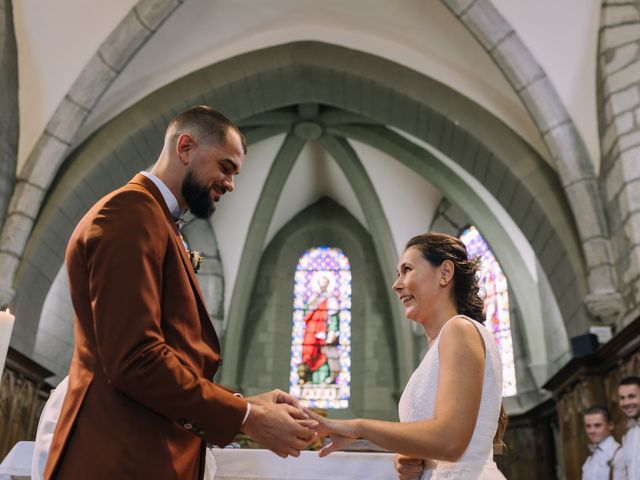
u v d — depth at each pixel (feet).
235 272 39.81
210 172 5.49
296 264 43.21
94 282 4.44
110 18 22.53
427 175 34.53
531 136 24.39
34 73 22.68
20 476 7.82
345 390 39.55
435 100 25.81
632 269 18.62
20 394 22.02
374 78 26.66
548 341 30.55
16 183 22.44
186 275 5.04
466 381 4.90
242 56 27.35
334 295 42.11
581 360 20.07
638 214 18.52
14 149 22.41
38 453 5.19
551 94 21.83
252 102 28.78
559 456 28.02
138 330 4.29
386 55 26.61
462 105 25.54
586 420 14.98
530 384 31.35
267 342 40.55
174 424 4.60
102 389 4.49
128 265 4.45
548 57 21.76
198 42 25.75
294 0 25.45
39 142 22.80
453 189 33.94
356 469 8.30
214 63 27.14
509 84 22.35
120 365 4.22
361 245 42.52
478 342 5.13
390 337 39.73
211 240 40.22
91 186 25.14
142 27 22.67
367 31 26.22
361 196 38.86
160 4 22.49
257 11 25.53
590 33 20.97
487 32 21.91
